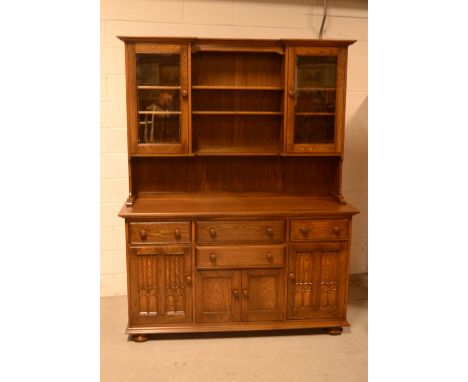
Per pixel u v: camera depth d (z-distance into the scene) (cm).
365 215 363
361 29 334
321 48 276
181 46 266
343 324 280
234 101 301
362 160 354
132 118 271
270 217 268
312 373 241
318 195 315
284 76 279
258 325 275
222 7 313
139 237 263
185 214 262
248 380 234
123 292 336
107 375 237
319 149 287
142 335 271
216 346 269
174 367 246
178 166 304
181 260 267
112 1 302
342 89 282
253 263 270
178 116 275
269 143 307
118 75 310
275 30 321
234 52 289
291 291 276
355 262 369
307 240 273
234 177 309
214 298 272
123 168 320
